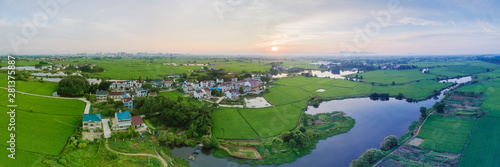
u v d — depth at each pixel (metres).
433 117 117.06
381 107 143.12
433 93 172.38
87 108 110.75
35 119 90.88
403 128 108.19
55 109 103.50
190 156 79.56
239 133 97.31
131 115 106.31
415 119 119.94
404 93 175.50
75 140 79.44
